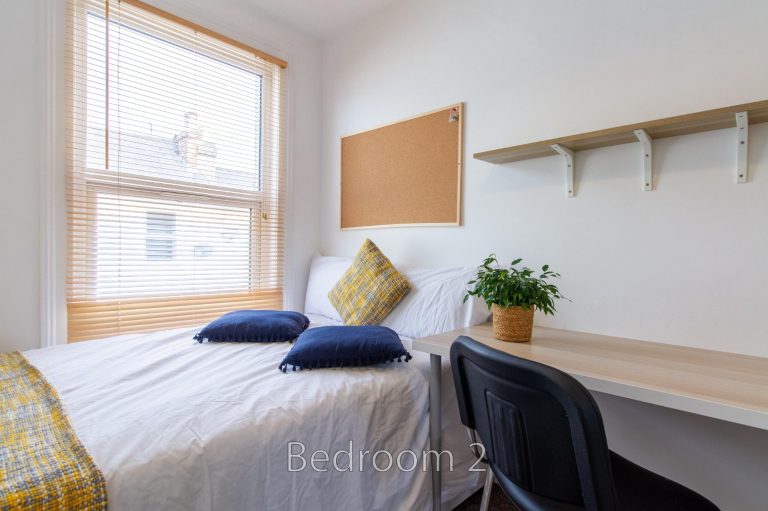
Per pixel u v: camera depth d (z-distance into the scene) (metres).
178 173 2.06
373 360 1.31
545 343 1.30
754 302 1.17
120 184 1.85
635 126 1.23
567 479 0.73
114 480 0.69
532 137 1.67
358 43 2.46
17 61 1.58
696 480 1.26
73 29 1.70
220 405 0.97
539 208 1.65
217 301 2.20
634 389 0.86
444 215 1.99
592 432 0.64
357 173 2.46
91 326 1.75
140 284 1.92
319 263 2.53
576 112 1.55
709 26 1.25
